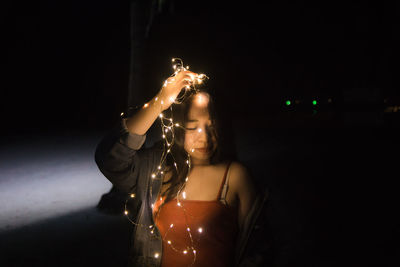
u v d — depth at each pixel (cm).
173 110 225
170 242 205
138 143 194
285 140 1542
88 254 520
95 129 2041
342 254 501
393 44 1816
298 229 589
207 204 208
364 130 1783
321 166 1036
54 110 2378
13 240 571
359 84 1984
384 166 1015
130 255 210
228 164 222
